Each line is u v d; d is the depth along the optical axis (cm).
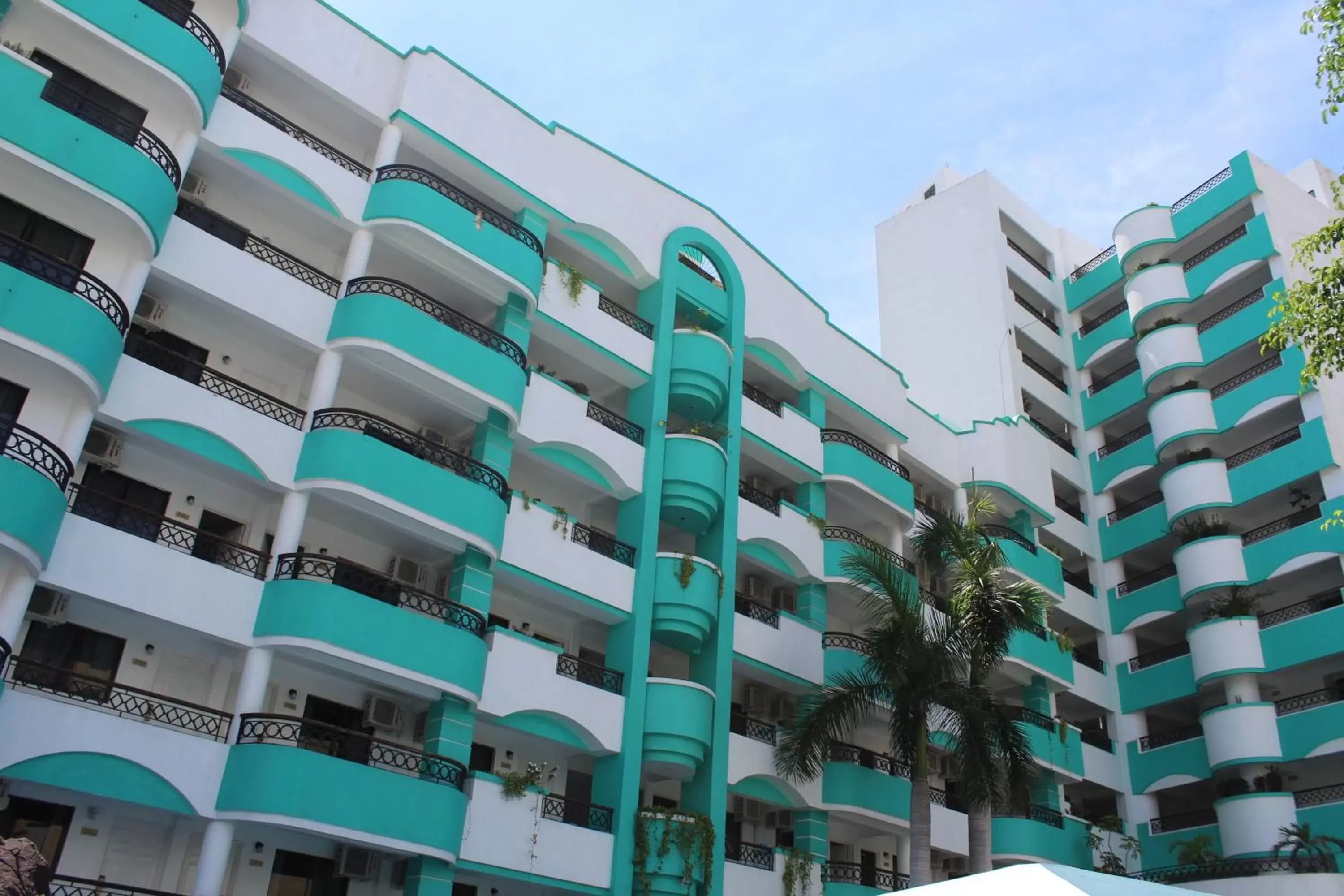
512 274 2627
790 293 3509
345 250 2566
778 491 3419
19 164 1928
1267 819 3388
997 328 4503
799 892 2766
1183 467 3991
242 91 2484
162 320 2211
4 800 1831
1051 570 3966
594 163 3023
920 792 2511
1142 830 3850
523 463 2720
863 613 3447
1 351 1864
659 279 3078
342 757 2206
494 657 2345
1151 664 4081
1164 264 4384
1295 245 1955
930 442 3912
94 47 2122
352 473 2192
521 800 2278
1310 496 3819
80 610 1956
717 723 2697
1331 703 3438
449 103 2709
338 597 2086
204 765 1912
